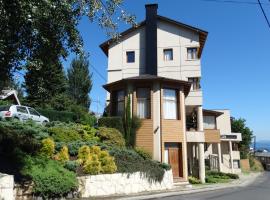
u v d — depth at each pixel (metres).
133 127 26.05
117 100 28.20
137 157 22.05
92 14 11.98
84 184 16.28
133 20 13.02
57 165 15.83
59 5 10.84
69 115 33.47
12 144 15.30
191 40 38.59
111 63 39.22
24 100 39.25
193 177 32.38
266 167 86.75
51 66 12.35
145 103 26.75
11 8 9.81
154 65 37.44
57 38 11.70
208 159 48.75
